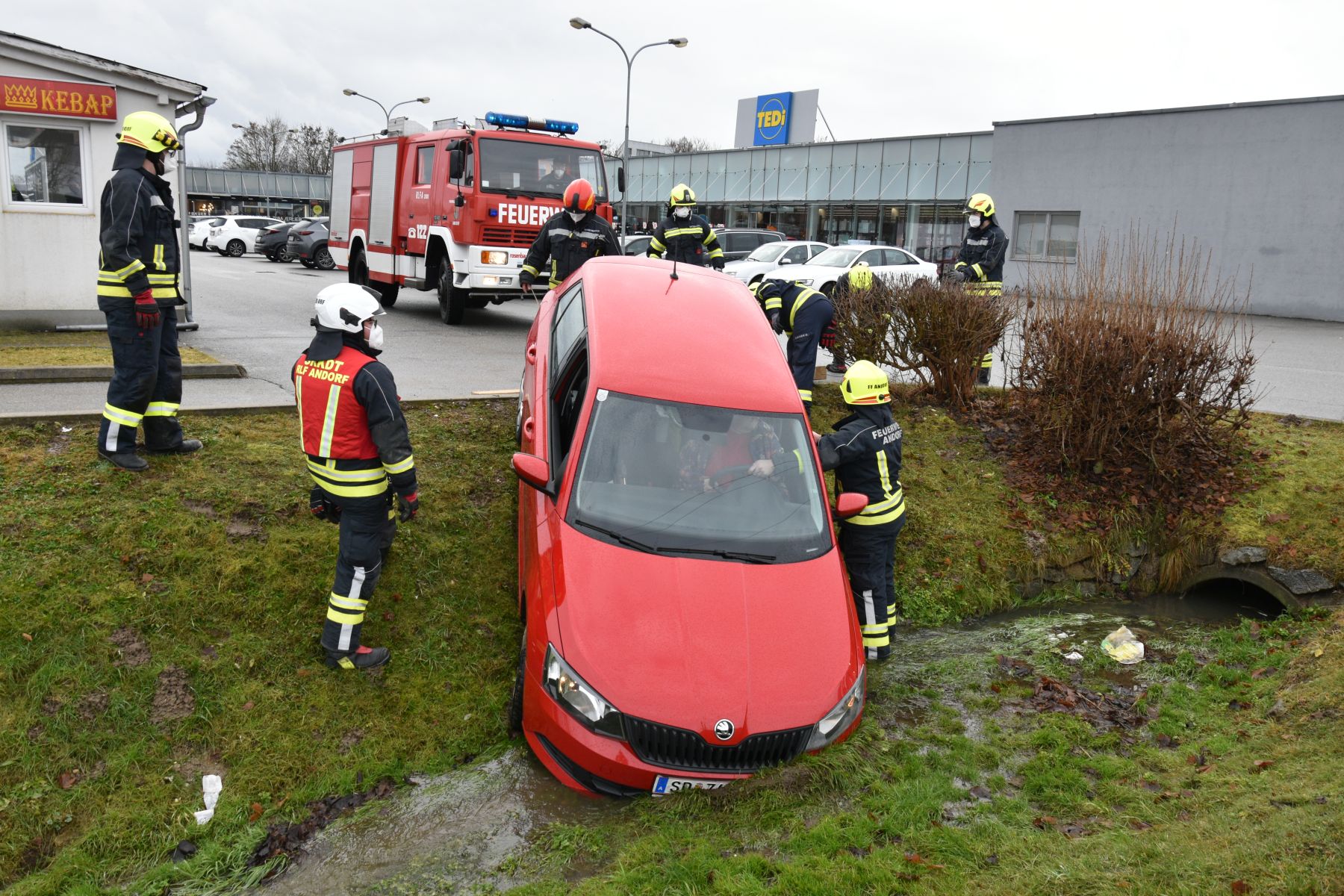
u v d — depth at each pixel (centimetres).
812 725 402
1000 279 955
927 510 726
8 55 945
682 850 351
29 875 368
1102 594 706
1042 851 342
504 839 390
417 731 458
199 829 390
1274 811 353
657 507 458
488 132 1192
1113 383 749
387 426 438
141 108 1026
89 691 434
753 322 560
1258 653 567
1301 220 2211
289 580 514
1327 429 864
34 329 1009
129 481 555
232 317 1352
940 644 603
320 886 364
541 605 426
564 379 544
